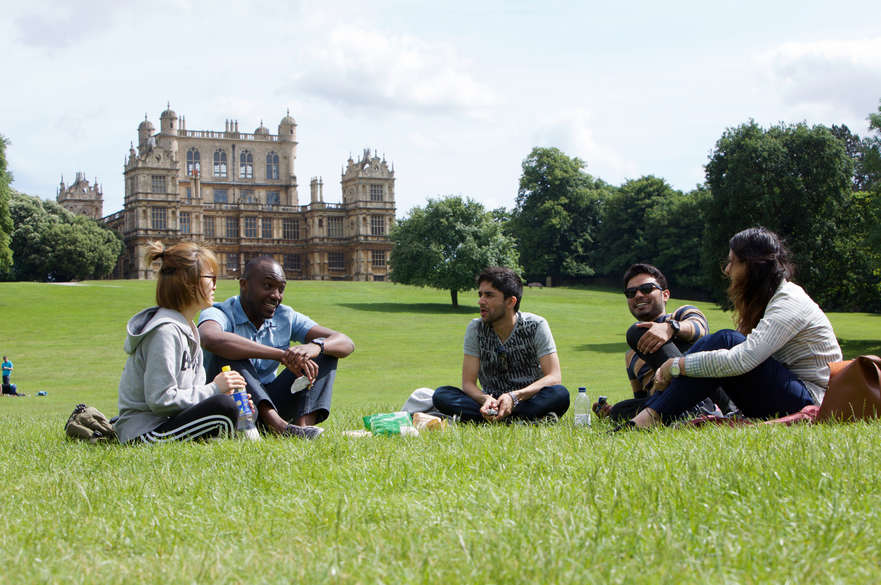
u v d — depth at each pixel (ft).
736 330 21.79
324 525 11.98
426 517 11.95
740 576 9.13
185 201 353.72
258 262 24.64
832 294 165.58
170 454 18.48
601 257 353.92
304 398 24.14
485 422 25.17
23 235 331.36
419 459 16.75
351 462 16.97
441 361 143.74
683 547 10.12
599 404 27.84
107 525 12.40
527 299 290.15
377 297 286.25
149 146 352.69
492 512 12.10
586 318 237.25
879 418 18.67
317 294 282.77
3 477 17.31
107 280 326.24
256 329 25.04
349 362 142.10
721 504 11.96
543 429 21.49
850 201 162.20
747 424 19.97
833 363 19.83
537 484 13.80
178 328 20.76
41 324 193.06
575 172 362.74
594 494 12.60
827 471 13.50
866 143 140.05
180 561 10.44
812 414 19.56
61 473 16.80
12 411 75.66
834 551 9.70
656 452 16.05
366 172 372.58
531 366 26.50
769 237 21.06
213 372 23.77
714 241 165.78
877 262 157.69
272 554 10.61
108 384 115.65
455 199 266.77
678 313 24.12
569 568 9.52
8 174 190.80
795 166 157.99
